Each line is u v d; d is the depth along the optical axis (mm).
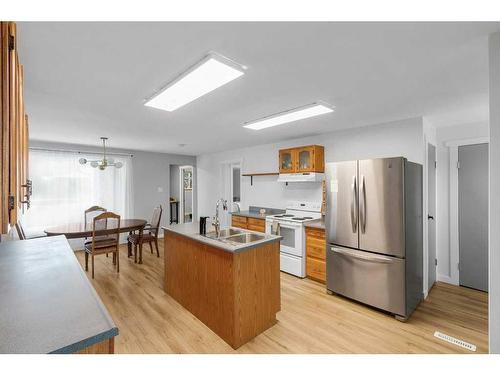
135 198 6184
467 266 3477
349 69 1882
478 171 3369
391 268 2676
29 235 4770
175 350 2135
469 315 2734
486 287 3320
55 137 4457
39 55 1653
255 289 2346
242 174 5793
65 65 1795
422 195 3156
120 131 3963
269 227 4344
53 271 1433
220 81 2041
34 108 2762
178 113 2986
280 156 4488
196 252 2686
